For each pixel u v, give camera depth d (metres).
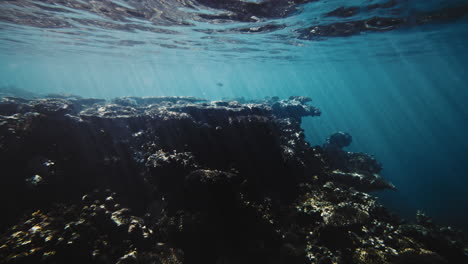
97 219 4.94
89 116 7.83
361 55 25.23
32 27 14.96
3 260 3.66
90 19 12.43
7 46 24.48
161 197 6.24
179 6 9.75
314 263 4.55
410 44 18.94
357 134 46.16
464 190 21.59
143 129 8.26
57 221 4.64
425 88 89.12
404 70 42.31
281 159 7.17
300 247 5.00
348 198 6.80
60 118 7.10
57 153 6.45
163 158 5.75
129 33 15.40
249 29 13.57
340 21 11.98
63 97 19.94
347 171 10.58
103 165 6.73
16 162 5.80
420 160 32.62
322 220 5.56
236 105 9.93
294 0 9.03
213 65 37.31
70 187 5.97
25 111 8.25
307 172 8.20
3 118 6.48
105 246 4.50
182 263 4.48
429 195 20.72
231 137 7.20
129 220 5.16
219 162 6.78
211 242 4.80
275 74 54.28
